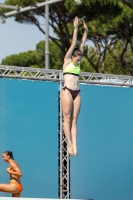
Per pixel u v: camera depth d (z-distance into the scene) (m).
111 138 29.59
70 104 18.56
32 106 27.92
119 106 29.95
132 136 30.16
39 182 27.70
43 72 28.39
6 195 26.95
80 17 52.50
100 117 29.45
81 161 28.75
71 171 28.45
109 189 29.28
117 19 55.94
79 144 28.81
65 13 52.69
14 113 27.52
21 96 27.75
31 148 27.70
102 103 29.56
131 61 70.56
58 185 28.16
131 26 57.91
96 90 29.50
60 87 28.50
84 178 28.72
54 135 28.28
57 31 54.94
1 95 27.31
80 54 18.70
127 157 29.94
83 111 29.06
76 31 18.69
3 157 25.98
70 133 18.70
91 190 28.88
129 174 29.88
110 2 50.47
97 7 50.56
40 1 52.19
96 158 29.14
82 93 29.14
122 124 29.98
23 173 27.42
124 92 30.19
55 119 28.36
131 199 29.75
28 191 27.44
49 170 27.98
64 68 18.80
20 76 27.70
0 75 27.33
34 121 27.91
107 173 29.31
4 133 27.23
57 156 28.25
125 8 55.66
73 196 28.41
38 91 28.11
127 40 60.03
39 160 27.81
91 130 29.16
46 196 27.83
